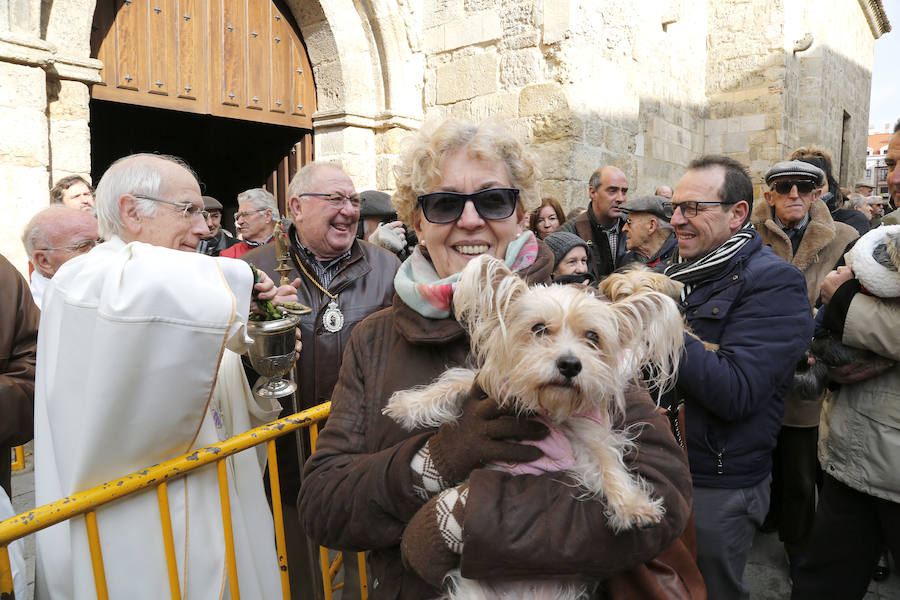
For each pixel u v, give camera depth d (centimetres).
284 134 693
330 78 632
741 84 963
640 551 102
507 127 144
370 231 452
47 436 164
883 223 242
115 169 191
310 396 254
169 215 189
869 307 202
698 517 208
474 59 634
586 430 109
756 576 315
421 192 142
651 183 824
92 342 145
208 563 159
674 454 115
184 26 538
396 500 112
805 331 201
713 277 215
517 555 98
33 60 396
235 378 213
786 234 339
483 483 103
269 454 183
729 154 980
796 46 963
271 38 607
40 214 255
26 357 211
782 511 302
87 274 152
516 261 136
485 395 113
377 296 271
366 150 646
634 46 682
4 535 126
